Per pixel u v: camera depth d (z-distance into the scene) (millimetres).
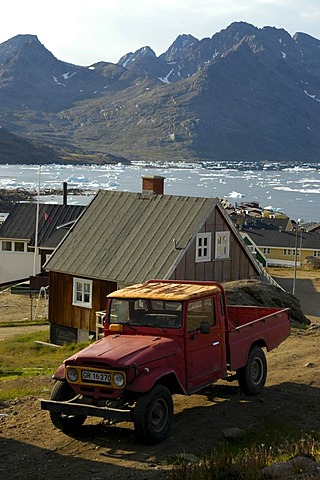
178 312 11461
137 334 11594
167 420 10922
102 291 32188
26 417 12531
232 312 15148
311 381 14766
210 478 8789
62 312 33625
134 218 34344
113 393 10461
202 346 11781
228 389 13969
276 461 9305
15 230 59094
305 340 20734
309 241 99500
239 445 10586
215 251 34438
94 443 10867
